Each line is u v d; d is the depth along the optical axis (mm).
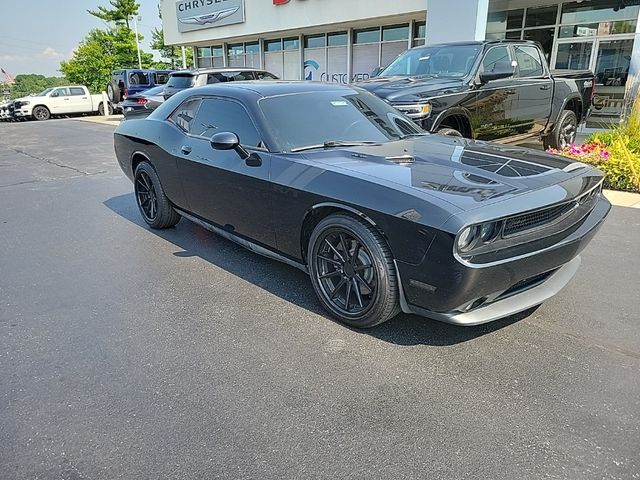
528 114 7301
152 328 3141
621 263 3990
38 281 3914
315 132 3650
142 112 5723
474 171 2955
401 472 1962
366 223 2818
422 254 2531
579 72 8648
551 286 2980
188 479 1950
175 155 4379
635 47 9391
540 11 13445
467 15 10453
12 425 2277
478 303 2695
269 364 2719
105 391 2514
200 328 3129
